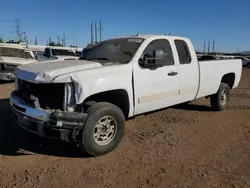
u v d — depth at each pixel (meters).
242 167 4.14
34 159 4.25
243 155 4.59
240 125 6.32
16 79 4.91
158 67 5.25
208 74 6.61
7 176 3.71
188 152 4.65
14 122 6.00
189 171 3.98
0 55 12.98
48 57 17.28
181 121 6.48
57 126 3.86
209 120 6.66
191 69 6.02
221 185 3.62
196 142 5.14
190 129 5.91
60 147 4.73
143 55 5.11
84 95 4.07
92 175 3.79
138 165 4.12
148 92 5.10
